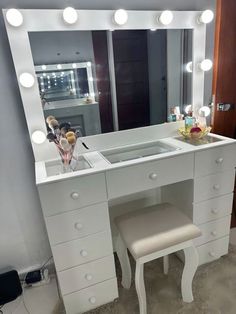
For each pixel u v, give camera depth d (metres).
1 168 1.34
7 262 1.54
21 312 1.38
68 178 1.07
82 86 1.34
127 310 1.33
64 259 1.20
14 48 1.15
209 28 1.51
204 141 1.43
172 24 1.37
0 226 1.44
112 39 1.32
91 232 1.20
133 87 1.44
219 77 1.56
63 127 1.23
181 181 1.45
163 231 1.19
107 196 1.18
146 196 1.72
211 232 1.51
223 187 1.44
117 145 1.50
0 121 1.27
